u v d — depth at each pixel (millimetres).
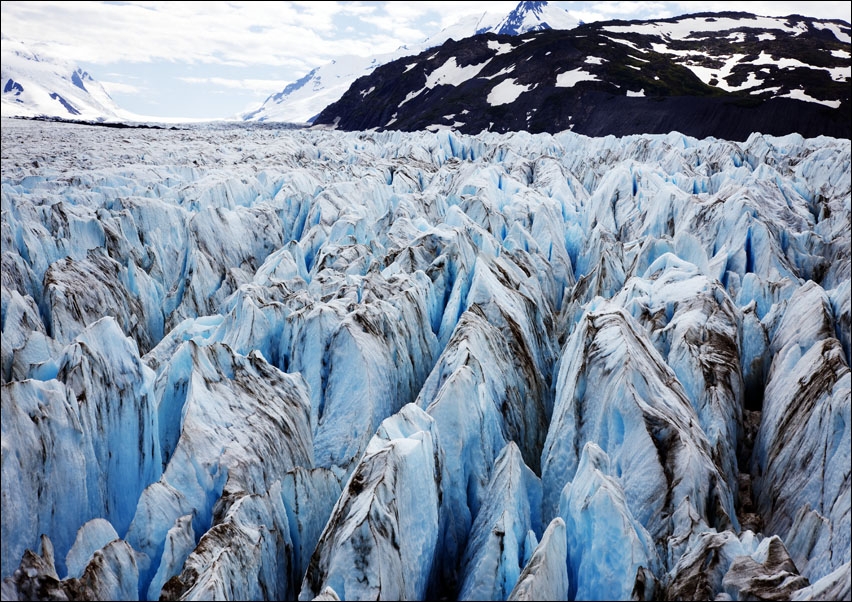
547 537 12555
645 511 15086
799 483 15773
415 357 23281
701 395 19297
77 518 14508
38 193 38906
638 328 20188
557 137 84938
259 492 16000
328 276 28109
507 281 27797
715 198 34688
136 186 42156
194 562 12391
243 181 47250
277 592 13969
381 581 11672
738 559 12117
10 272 26578
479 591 12383
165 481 14906
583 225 45781
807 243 32469
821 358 17734
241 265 35969
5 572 12594
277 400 18672
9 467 13047
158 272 34562
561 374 21375
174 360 18094
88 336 16531
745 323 22891
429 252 29406
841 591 10312
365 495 12789
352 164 64938
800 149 64562
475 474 16812
